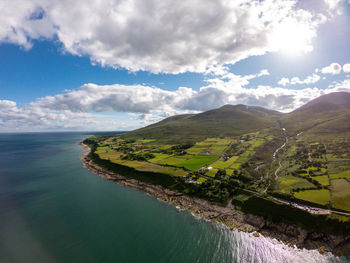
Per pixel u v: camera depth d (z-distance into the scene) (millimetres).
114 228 56812
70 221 60625
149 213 66688
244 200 71250
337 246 47125
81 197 80938
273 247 48594
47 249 47312
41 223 59281
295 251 46844
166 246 48906
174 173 103688
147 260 44000
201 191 82188
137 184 99062
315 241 49406
